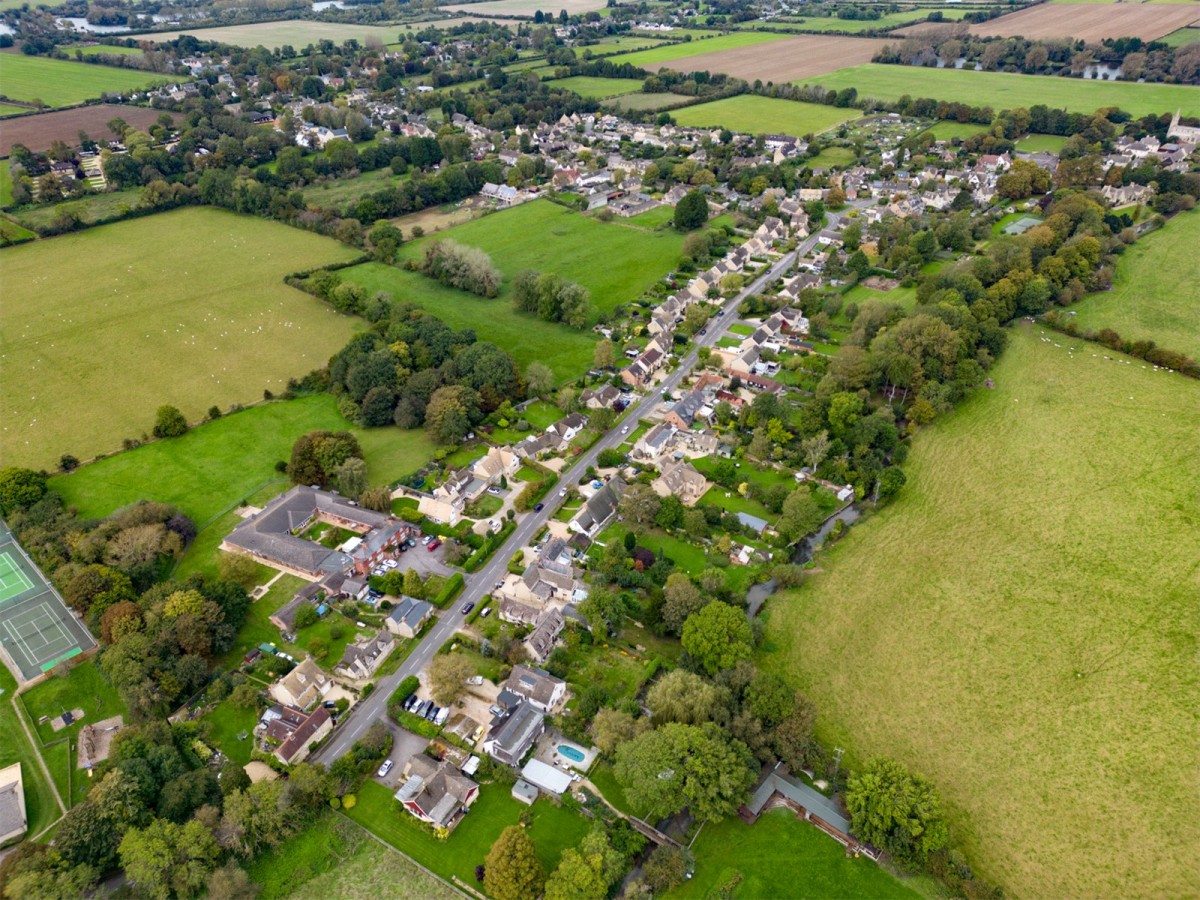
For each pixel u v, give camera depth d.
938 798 109.56
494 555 158.75
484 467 179.75
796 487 175.00
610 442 193.50
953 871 99.06
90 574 142.12
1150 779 112.19
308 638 139.38
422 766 114.38
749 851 104.50
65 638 140.12
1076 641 135.25
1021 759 115.56
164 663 127.31
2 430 199.50
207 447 193.38
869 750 117.19
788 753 110.69
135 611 135.00
